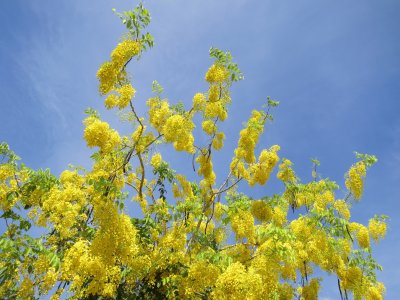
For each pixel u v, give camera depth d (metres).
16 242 5.18
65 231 5.89
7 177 6.65
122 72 6.81
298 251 8.08
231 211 7.52
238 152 8.83
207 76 8.48
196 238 7.68
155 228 7.49
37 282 5.23
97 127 6.89
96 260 5.35
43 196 6.50
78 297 5.65
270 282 5.91
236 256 6.98
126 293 6.35
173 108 8.11
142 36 6.79
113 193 5.78
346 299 8.49
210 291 6.44
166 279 6.25
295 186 9.16
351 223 8.95
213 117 8.43
